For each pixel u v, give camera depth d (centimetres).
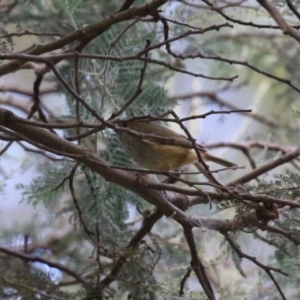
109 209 735
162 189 565
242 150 976
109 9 847
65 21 844
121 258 708
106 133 745
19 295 672
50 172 733
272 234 733
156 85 759
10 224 1027
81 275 760
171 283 717
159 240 826
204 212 813
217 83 1070
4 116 543
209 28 557
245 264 1009
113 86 728
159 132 735
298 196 596
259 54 1114
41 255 955
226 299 761
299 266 763
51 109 995
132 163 756
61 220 984
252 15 1023
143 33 843
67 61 809
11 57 507
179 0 841
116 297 725
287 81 610
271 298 830
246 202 545
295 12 432
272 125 1127
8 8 828
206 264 863
